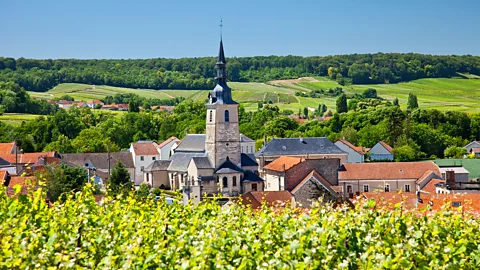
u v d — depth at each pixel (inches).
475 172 5083.7
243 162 5442.9
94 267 1310.3
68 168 4638.3
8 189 2664.9
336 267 1352.1
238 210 1674.5
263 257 1332.4
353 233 1428.4
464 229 1539.1
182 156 5930.1
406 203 2910.9
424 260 1395.2
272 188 4520.2
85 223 1470.2
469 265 1434.5
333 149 6476.4
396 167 4877.0
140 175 6653.5
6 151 6540.4
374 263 1336.1
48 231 1439.5
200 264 1224.8
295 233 1385.3
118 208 1611.7
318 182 3444.9
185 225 1486.2
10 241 1311.5
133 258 1250.6
